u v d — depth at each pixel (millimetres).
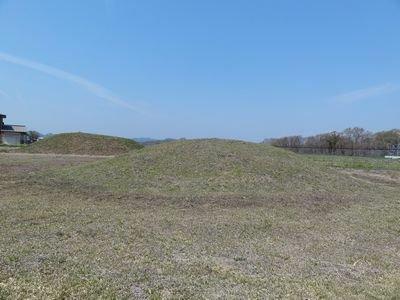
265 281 6109
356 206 13047
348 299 5664
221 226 9414
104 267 6156
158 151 18000
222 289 5676
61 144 37906
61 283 5426
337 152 57250
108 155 34625
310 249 8094
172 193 13219
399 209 12922
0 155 29953
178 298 5258
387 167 30656
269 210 11594
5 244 7031
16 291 5094
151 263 6504
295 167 16844
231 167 15828
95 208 10797
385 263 7535
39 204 10930
